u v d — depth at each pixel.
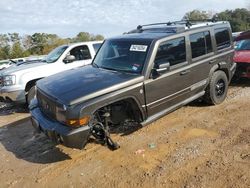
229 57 7.84
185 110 7.45
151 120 5.95
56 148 5.93
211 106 7.61
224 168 4.77
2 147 6.30
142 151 5.50
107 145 5.64
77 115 4.87
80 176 4.91
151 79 5.80
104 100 5.13
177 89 6.38
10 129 7.39
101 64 6.39
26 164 5.47
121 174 4.85
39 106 5.94
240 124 6.35
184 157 5.19
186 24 6.96
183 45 6.54
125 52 6.20
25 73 8.77
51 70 9.25
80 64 9.89
